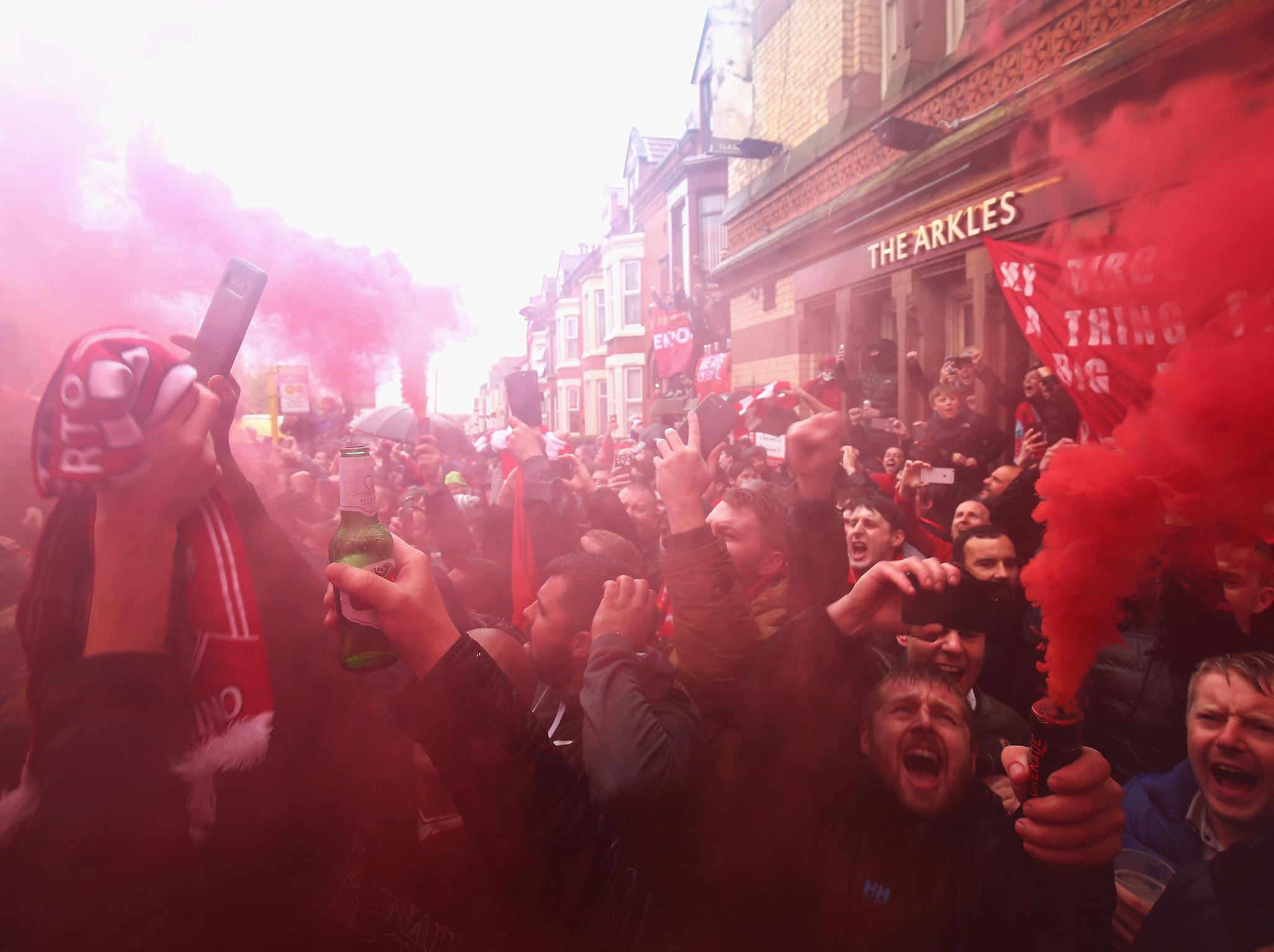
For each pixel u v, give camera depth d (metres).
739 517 1.81
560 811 0.76
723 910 1.14
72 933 0.60
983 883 0.99
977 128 4.57
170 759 0.65
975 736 1.12
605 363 14.82
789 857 1.13
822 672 1.18
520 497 2.29
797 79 6.54
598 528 2.41
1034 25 4.32
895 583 1.13
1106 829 0.78
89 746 0.62
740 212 8.34
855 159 5.99
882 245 5.81
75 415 0.61
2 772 0.87
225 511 0.71
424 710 0.71
